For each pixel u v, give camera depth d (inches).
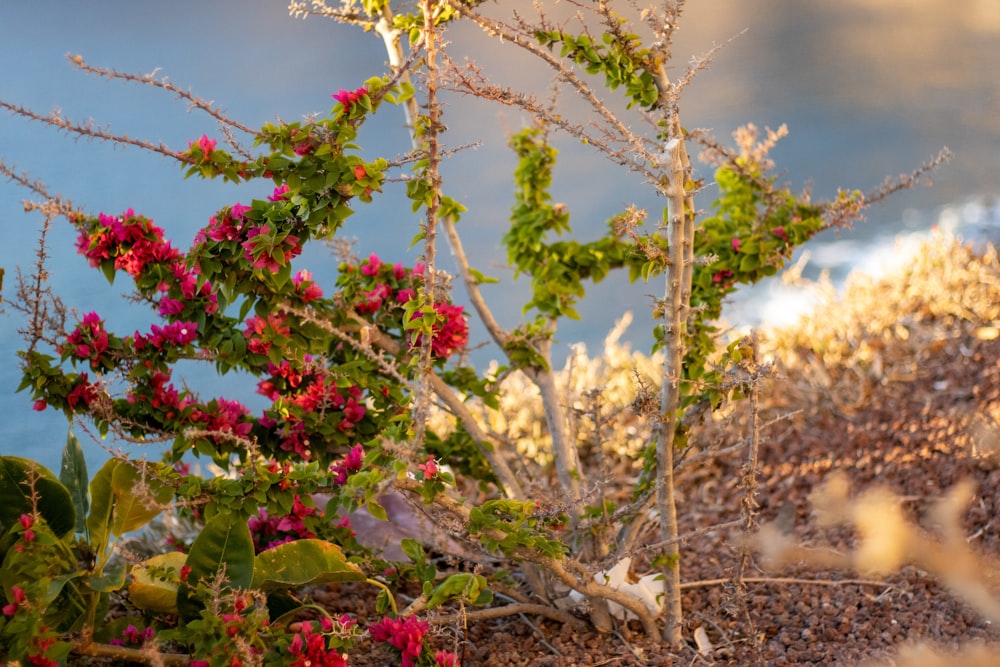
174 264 90.7
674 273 84.1
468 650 95.7
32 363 89.0
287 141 80.2
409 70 85.0
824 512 115.3
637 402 85.2
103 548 87.9
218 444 92.7
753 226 109.2
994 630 92.0
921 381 148.3
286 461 87.0
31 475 79.8
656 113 93.7
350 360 99.0
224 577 77.1
